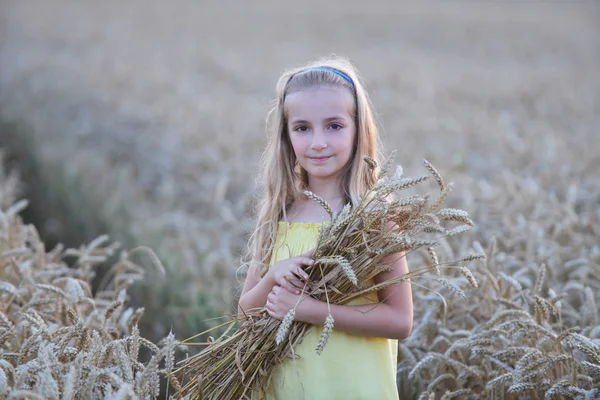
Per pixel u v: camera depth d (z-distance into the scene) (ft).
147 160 33.06
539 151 29.76
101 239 15.02
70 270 15.25
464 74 58.59
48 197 30.04
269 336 10.03
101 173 31.01
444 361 12.00
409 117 39.50
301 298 9.84
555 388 10.74
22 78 58.18
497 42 82.53
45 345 10.23
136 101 46.47
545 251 16.15
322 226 9.85
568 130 37.40
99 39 84.38
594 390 10.50
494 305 13.35
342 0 136.98
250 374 10.25
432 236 17.56
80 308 13.10
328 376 9.89
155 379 9.42
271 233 10.94
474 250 14.56
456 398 12.27
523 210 19.67
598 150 29.55
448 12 115.24
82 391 8.96
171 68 62.39
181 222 23.88
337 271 9.81
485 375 12.30
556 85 52.01
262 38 85.05
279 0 138.10
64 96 50.06
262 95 49.37
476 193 21.42
